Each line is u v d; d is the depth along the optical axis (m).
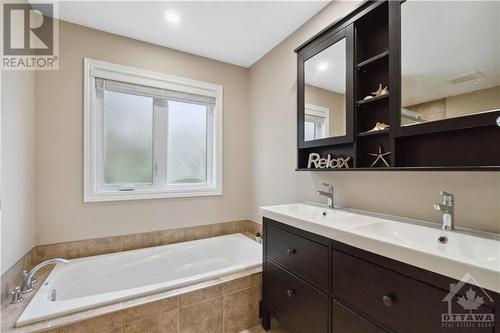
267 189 2.45
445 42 1.07
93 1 1.67
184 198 2.41
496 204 0.97
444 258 0.73
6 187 1.34
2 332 1.10
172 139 2.46
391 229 1.18
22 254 1.54
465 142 1.05
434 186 1.17
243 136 2.77
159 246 2.23
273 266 1.59
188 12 1.80
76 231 1.93
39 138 1.79
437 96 1.09
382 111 1.41
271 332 1.67
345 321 1.07
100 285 1.85
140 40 2.19
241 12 1.81
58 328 1.16
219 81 2.61
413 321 0.82
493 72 0.94
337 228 1.10
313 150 1.90
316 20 1.84
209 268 2.33
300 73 1.88
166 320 1.41
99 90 2.09
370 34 1.48
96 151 2.04
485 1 0.97
